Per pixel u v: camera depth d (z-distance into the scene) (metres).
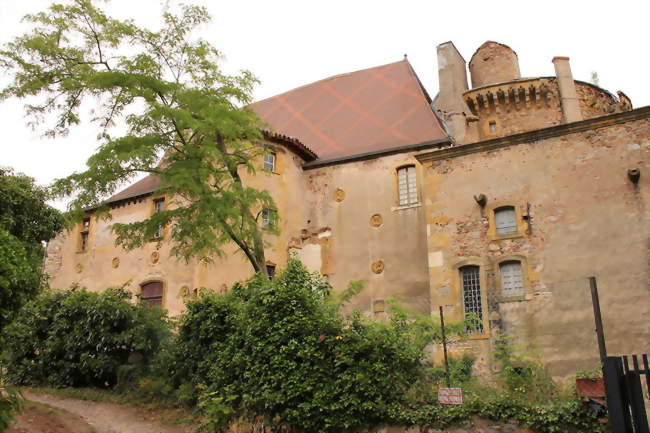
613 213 14.69
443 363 14.45
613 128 15.28
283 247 21.73
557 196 15.46
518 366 13.82
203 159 15.98
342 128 24.97
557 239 15.11
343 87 27.39
